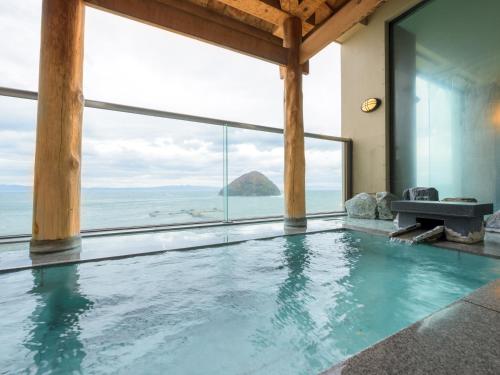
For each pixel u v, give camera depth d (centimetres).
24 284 205
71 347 131
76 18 294
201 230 413
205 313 166
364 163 680
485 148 475
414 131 584
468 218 309
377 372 77
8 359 122
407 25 597
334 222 507
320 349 128
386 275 233
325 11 496
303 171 459
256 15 450
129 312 167
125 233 383
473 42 489
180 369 115
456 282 214
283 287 208
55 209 273
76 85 294
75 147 292
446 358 82
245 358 122
